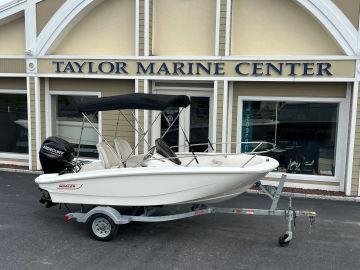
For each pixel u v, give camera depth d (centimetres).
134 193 522
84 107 541
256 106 862
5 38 1009
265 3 833
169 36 892
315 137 840
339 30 759
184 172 499
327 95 809
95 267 454
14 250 501
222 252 500
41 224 599
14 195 761
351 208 707
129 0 908
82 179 536
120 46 927
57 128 1010
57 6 909
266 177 862
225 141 843
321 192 806
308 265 465
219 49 827
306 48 821
